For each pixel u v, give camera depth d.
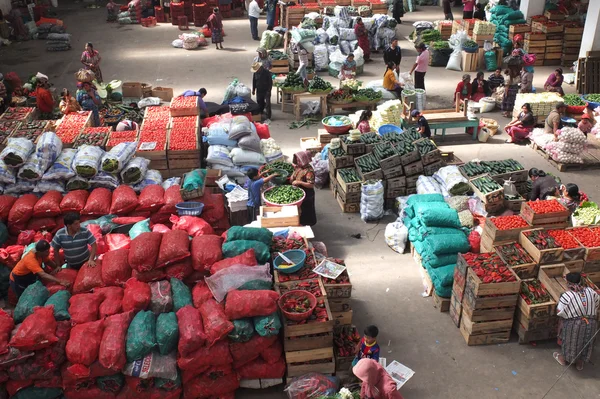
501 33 21.72
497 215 10.34
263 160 12.20
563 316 7.32
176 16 28.77
